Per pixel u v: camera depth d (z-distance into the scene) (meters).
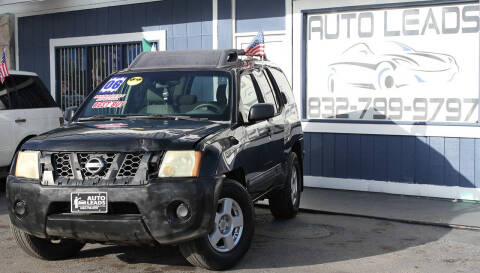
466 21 8.29
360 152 9.12
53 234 4.84
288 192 7.03
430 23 8.54
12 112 9.05
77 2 11.94
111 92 6.16
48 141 4.95
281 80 7.47
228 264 5.08
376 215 7.44
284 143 6.79
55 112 9.85
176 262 5.39
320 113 9.48
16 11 12.86
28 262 5.43
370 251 5.81
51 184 4.81
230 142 5.25
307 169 9.56
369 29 8.99
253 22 9.93
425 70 8.62
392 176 8.90
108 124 5.44
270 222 7.16
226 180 5.10
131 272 5.10
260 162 5.94
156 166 4.71
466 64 8.34
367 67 9.05
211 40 10.38
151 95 5.99
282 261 5.43
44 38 12.53
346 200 8.45
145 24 11.12
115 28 11.51
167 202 4.62
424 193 8.65
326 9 9.19
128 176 4.70
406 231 6.67
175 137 4.87
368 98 9.08
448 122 8.42
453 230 6.71
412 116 8.76
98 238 4.73
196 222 4.67
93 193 4.67
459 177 8.41
